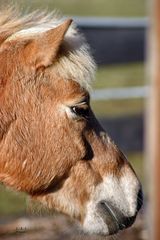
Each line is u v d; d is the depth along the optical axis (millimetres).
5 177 8312
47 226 13656
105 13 38750
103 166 8539
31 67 8102
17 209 15078
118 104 22797
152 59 11375
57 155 8234
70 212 8633
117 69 26078
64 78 8117
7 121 8094
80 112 8203
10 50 8164
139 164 18156
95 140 8484
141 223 13773
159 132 11289
